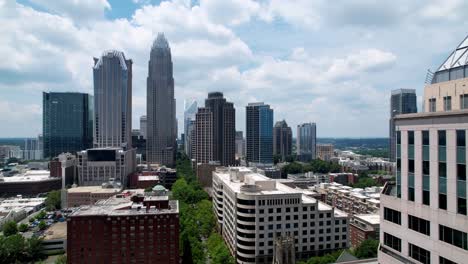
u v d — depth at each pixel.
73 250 143.12
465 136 46.28
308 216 169.62
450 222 48.50
